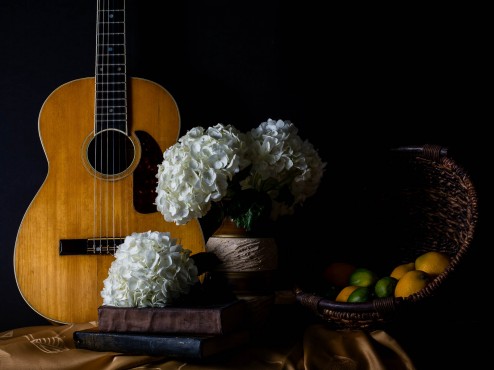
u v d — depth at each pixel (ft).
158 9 7.11
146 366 4.65
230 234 5.37
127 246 4.98
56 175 6.26
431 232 6.36
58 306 6.12
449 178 5.99
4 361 4.73
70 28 7.06
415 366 4.75
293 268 7.04
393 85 7.11
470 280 6.72
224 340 4.78
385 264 6.60
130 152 6.47
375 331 5.04
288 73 7.16
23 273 6.14
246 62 7.16
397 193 6.52
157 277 4.86
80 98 6.36
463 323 5.57
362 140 7.13
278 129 5.47
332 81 7.15
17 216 7.06
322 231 6.79
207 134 5.17
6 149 7.04
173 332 4.76
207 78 7.16
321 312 5.31
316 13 7.14
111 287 4.94
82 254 6.15
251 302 5.23
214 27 7.16
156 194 6.32
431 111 7.08
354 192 6.68
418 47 7.09
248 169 5.32
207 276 5.73
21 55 7.04
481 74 7.06
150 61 7.12
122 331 4.84
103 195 6.26
